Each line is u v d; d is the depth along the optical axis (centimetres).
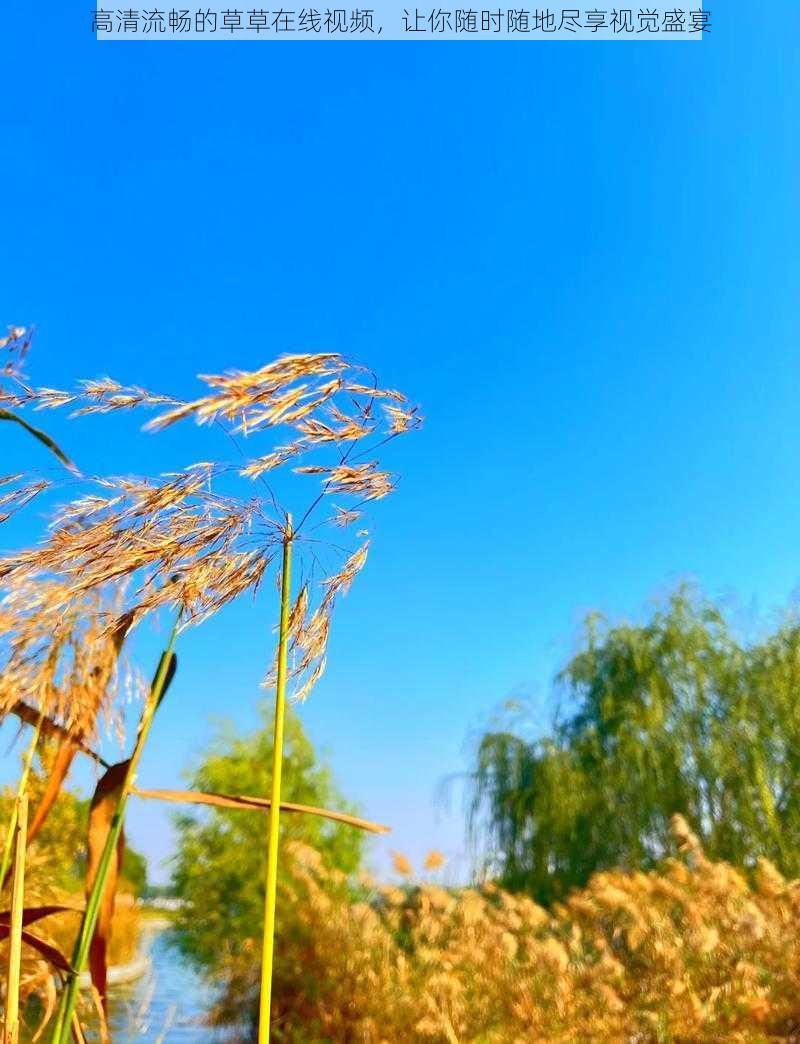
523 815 1284
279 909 862
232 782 1325
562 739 1355
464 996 688
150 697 152
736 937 652
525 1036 632
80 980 139
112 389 152
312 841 1290
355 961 773
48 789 148
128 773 149
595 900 760
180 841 1270
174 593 152
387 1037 704
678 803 1204
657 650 1323
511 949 720
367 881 916
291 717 1395
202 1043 686
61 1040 135
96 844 151
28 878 435
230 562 159
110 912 150
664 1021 596
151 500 154
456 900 877
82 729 145
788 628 1320
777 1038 582
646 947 671
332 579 169
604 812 1238
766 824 1173
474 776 1344
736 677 1284
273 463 161
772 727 1235
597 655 1368
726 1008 602
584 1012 642
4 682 139
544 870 1236
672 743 1234
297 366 153
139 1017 320
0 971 153
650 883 732
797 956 627
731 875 745
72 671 144
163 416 146
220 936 1136
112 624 148
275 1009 788
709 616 1341
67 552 148
